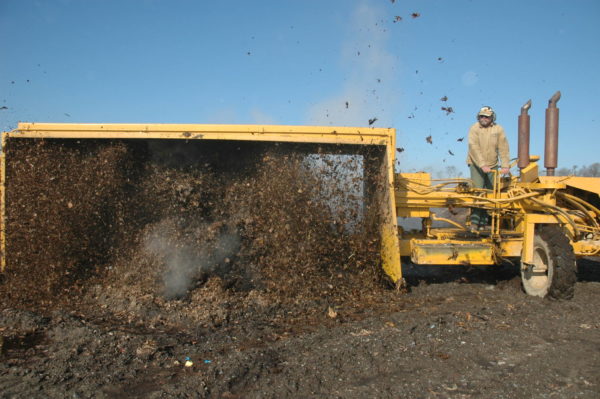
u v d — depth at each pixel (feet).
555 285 18.20
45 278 18.98
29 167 19.24
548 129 19.66
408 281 23.40
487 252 20.13
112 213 20.04
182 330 15.78
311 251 19.29
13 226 19.01
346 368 11.99
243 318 16.94
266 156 20.07
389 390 10.74
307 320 16.69
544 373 11.41
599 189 19.54
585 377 11.10
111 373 11.89
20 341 14.44
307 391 10.80
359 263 19.80
